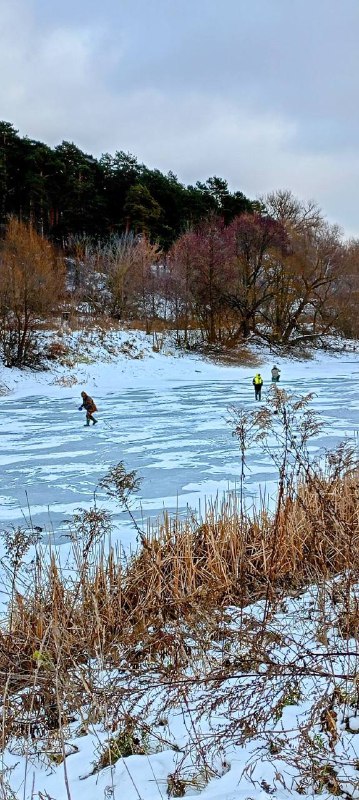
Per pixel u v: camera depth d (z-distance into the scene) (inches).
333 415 825.5
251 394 1147.9
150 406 988.6
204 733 133.0
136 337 1695.4
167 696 148.9
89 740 142.6
